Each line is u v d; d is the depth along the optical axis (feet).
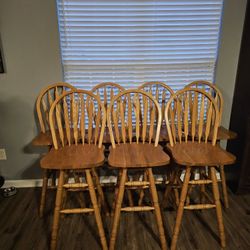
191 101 5.87
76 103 5.61
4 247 4.77
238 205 6.11
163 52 6.24
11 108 6.32
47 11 5.62
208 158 4.34
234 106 6.55
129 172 6.44
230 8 5.89
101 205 5.64
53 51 5.93
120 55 6.19
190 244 4.83
